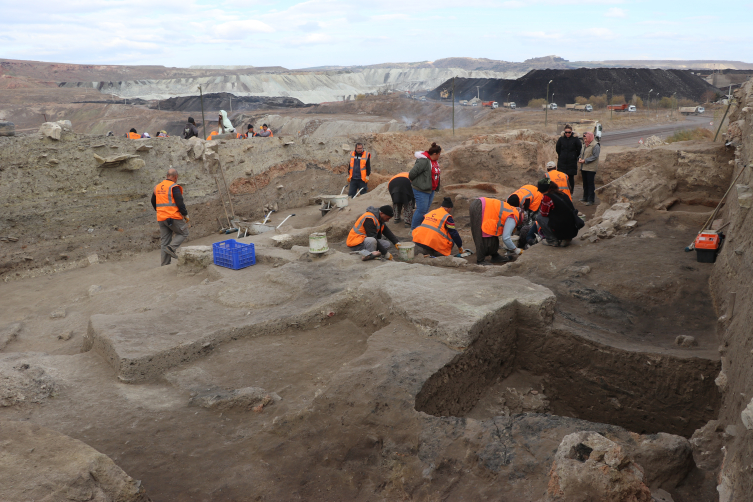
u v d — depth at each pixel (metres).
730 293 4.39
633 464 2.36
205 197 12.13
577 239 7.41
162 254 8.96
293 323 4.83
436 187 9.30
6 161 9.01
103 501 2.21
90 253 10.17
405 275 5.38
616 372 4.32
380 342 4.03
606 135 41.94
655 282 5.64
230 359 4.30
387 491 2.78
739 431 2.63
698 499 2.69
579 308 5.28
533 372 4.67
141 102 146.25
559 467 2.33
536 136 16.55
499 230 7.37
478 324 4.02
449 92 130.12
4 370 3.82
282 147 13.99
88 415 3.41
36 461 2.36
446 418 3.09
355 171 13.13
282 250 7.45
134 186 10.75
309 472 2.92
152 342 4.21
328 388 3.43
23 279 9.21
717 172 8.89
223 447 3.15
